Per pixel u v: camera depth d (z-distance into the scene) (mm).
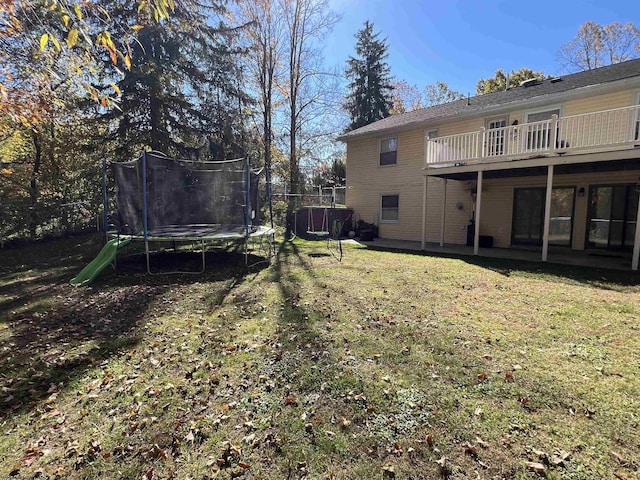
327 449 2256
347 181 16859
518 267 8102
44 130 12047
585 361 3301
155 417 2609
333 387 2949
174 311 5133
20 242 11859
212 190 10602
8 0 2973
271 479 2039
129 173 8922
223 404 2758
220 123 15039
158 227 10023
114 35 11969
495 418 2492
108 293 6168
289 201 16406
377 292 5914
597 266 8148
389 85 32438
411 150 14211
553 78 12820
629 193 9867
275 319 4664
